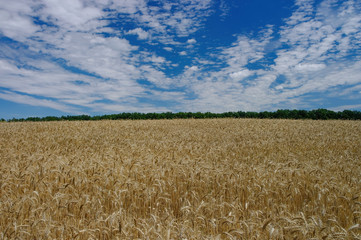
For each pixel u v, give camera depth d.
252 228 3.35
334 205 4.40
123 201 4.83
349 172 6.52
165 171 6.01
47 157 7.19
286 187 5.26
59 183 5.25
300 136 13.89
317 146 10.95
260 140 12.54
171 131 15.88
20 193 5.04
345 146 11.20
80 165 6.18
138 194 4.89
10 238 3.37
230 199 4.95
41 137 12.08
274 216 3.80
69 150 9.09
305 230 3.28
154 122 21.64
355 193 4.96
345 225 4.14
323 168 6.84
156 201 4.75
